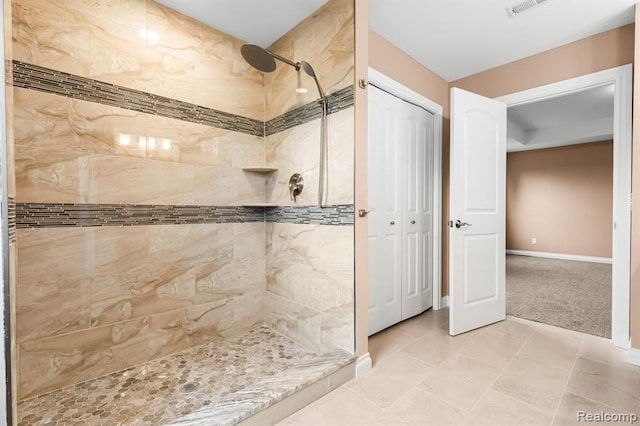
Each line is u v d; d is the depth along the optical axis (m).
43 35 1.55
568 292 3.64
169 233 2.02
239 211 2.38
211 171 2.22
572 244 6.05
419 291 2.89
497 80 2.81
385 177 2.52
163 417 1.41
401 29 2.27
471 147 2.52
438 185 3.02
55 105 1.59
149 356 1.93
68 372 1.65
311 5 1.98
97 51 1.72
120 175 1.81
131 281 1.87
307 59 2.11
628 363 1.95
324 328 2.01
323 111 1.98
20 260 1.50
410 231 2.78
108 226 1.77
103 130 1.75
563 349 2.16
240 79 2.37
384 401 1.59
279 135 2.37
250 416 1.35
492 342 2.29
